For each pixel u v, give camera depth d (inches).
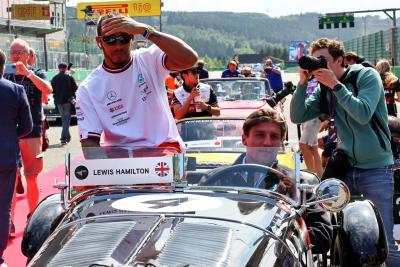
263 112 159.0
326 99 189.3
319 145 322.3
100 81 154.7
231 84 458.9
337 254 157.6
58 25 1829.5
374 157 179.6
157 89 154.7
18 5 1663.4
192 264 109.9
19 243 248.2
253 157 149.0
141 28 147.2
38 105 264.1
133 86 153.1
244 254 114.6
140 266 108.7
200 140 256.7
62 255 116.8
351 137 181.6
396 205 201.5
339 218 161.2
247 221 125.2
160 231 120.0
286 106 887.1
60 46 1301.7
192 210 128.3
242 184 145.1
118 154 142.2
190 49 151.3
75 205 141.3
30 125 214.7
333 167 184.9
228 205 132.1
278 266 117.6
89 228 124.1
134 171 141.6
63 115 570.9
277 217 130.5
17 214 291.9
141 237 117.6
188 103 332.8
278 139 159.0
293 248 127.0
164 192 140.3
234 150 211.8
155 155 142.9
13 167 205.3
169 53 148.6
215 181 144.9
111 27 147.1
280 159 146.3
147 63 154.2
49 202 161.9
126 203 133.6
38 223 153.1
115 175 142.6
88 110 155.6
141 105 153.8
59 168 428.1
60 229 130.0
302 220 141.0
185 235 118.2
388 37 1708.9
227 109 400.2
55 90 564.1
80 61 1354.6
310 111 195.5
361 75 176.2
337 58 179.2
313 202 139.8
